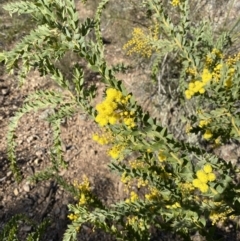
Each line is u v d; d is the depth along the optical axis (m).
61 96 1.26
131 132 1.18
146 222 1.60
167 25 1.85
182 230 1.67
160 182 1.42
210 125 1.56
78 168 3.64
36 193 3.43
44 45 1.11
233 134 1.55
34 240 1.77
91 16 4.95
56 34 1.13
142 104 3.99
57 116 1.26
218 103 1.49
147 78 4.09
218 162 1.41
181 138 3.49
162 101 3.75
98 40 1.39
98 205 1.78
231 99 1.46
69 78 4.09
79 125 4.00
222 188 1.21
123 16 4.54
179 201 1.40
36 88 4.37
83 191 1.81
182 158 1.24
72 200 3.38
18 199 3.41
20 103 4.24
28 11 1.09
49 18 1.09
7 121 4.05
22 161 3.70
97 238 3.14
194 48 1.92
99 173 3.60
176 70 3.70
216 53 2.09
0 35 4.90
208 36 2.40
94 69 1.17
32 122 4.08
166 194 1.42
